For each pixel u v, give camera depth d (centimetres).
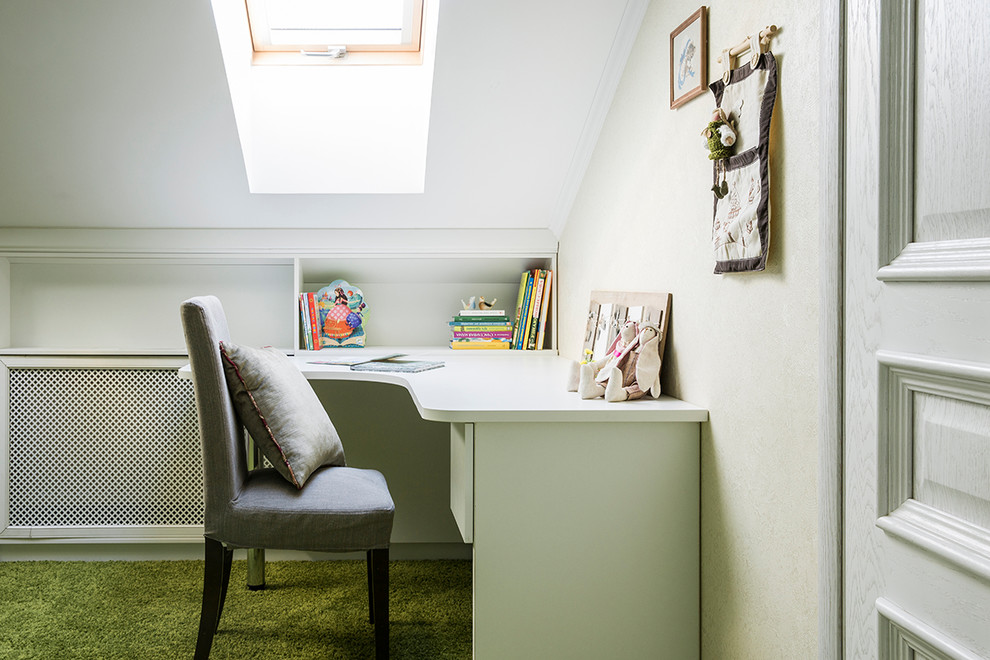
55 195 262
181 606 237
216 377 181
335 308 288
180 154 250
